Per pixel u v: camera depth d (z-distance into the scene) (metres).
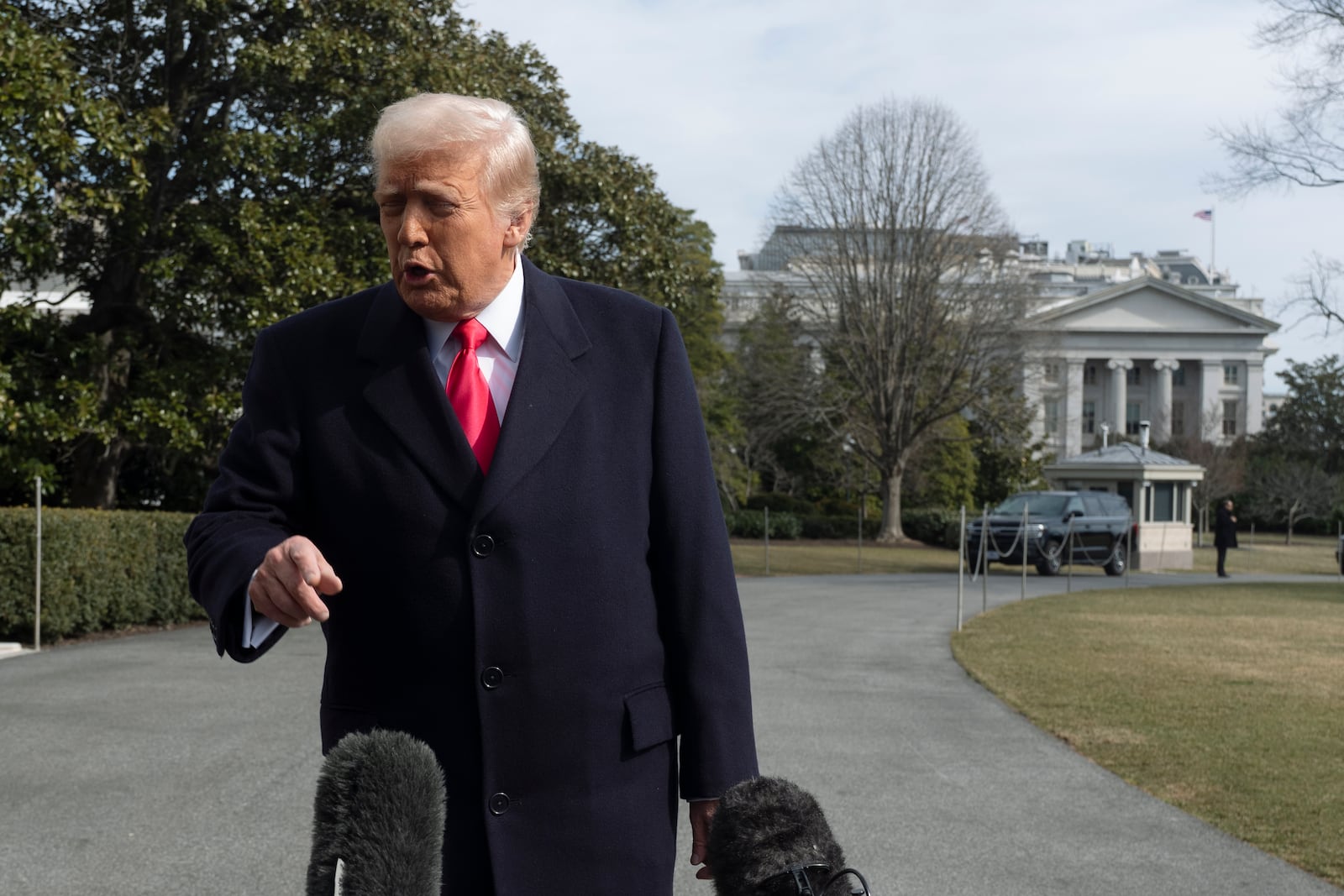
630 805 1.85
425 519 1.81
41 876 4.70
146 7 14.95
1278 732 7.95
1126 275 114.44
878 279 43.72
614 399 1.95
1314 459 69.12
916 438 45.03
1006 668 10.86
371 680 1.84
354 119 14.87
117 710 8.06
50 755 6.73
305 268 14.18
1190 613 16.92
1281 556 45.88
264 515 1.83
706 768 1.89
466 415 1.87
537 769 1.79
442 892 1.77
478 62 16.50
